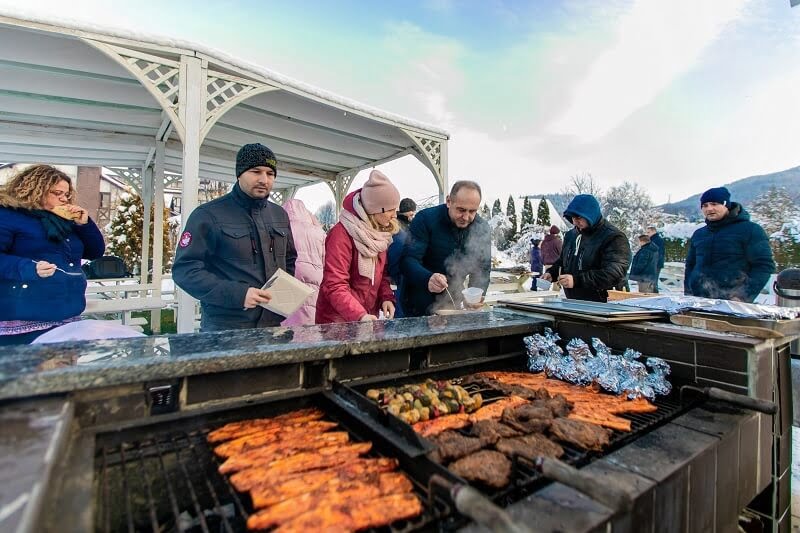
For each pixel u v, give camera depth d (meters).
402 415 1.32
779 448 1.69
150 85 3.72
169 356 1.16
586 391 1.72
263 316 2.62
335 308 2.40
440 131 6.74
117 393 1.05
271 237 2.71
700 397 1.56
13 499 0.53
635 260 6.49
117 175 8.05
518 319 2.19
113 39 3.49
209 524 1.08
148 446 1.05
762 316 1.85
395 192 2.55
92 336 1.62
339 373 1.48
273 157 2.60
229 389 1.25
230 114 5.63
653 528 0.96
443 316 2.27
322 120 5.92
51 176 2.48
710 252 3.79
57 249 2.52
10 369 0.98
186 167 3.89
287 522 0.80
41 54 3.70
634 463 1.08
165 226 13.95
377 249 2.59
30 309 2.37
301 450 1.08
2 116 5.32
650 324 1.92
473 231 3.34
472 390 1.70
